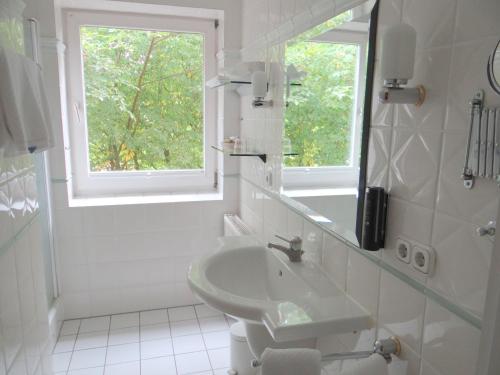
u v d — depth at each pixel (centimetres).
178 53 271
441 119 85
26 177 157
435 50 86
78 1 235
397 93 90
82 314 261
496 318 55
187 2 243
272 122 193
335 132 131
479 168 75
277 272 159
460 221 81
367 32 111
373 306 113
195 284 135
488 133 73
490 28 73
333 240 136
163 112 276
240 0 251
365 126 111
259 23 211
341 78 127
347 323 111
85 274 257
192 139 285
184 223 269
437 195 87
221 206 273
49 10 224
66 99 252
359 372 95
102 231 254
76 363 215
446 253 85
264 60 203
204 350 229
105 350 227
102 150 271
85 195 272
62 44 237
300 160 160
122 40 260
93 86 261
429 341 91
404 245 98
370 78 109
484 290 76
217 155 288
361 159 113
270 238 193
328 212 137
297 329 108
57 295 250
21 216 148
